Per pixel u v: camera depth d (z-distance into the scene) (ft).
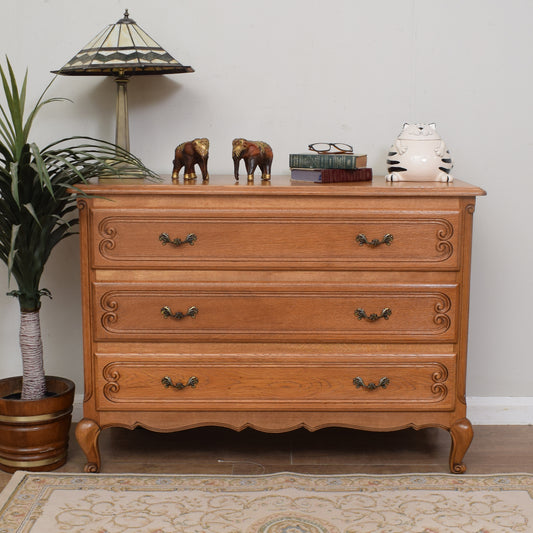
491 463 8.11
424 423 7.63
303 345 7.50
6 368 9.32
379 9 8.75
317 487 7.43
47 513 6.86
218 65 8.84
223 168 9.04
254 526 6.68
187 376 7.52
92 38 8.75
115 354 7.48
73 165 7.46
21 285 7.82
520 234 9.11
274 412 7.61
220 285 7.38
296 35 8.79
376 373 7.51
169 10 8.74
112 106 8.91
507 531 6.61
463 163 8.98
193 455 8.30
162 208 7.29
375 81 8.86
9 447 7.79
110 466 7.98
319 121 8.93
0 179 7.21
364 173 8.02
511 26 8.77
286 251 7.34
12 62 8.77
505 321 9.27
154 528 6.63
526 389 9.37
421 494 7.29
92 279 7.42
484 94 8.87
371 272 7.39
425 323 7.45
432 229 7.30
